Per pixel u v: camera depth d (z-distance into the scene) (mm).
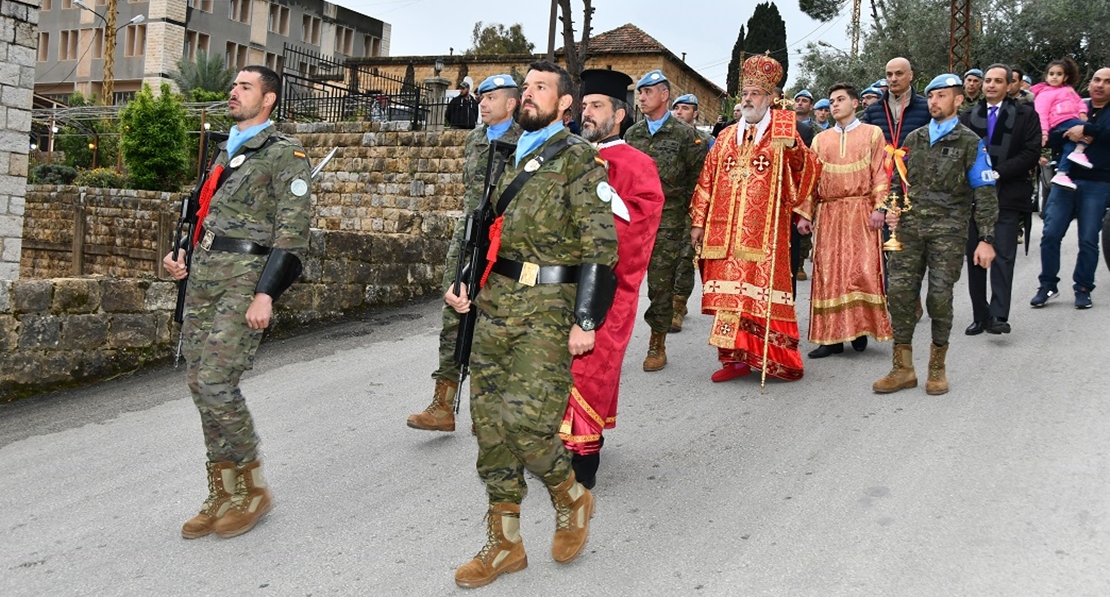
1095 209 8438
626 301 4801
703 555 4113
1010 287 7887
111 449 5945
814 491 4750
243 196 4398
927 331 8234
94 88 47000
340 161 18156
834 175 7258
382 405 6695
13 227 12156
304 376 7543
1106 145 8336
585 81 4922
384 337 8938
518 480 3949
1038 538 4094
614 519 4547
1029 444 5230
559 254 3781
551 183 3744
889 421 5793
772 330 6723
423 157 17250
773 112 6688
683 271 8141
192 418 6605
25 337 7281
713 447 5492
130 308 7926
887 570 3875
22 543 4543
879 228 6895
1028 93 10312
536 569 4051
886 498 4602
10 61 11961
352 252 9906
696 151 7031
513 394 3723
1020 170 7703
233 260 4363
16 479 5449
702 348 7953
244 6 47812
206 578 4098
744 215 6676
